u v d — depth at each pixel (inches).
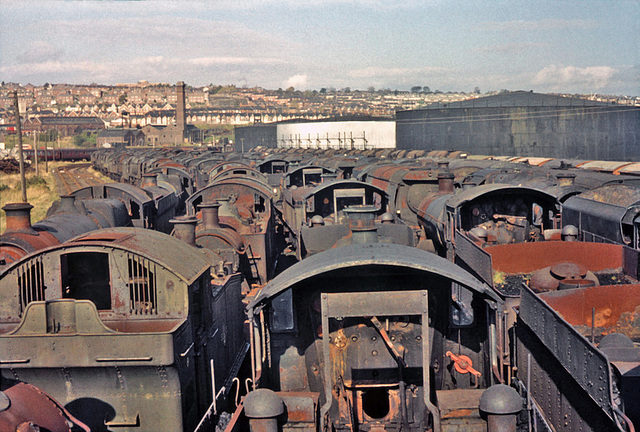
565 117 2896.2
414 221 1079.6
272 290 408.8
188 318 484.7
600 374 335.3
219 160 2277.3
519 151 3041.3
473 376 446.0
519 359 514.6
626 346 420.2
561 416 409.1
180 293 481.7
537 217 813.2
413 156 2566.4
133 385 461.1
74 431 456.1
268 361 440.5
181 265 500.1
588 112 2849.4
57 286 484.1
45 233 709.3
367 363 425.1
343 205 1027.9
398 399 425.7
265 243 964.6
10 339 454.6
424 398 383.6
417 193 1089.4
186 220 709.9
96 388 463.8
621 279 636.7
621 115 2753.4
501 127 3073.3
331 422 424.5
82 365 452.1
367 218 523.2
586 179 1066.7
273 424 390.9
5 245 653.9
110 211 1009.5
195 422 502.3
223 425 486.6
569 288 541.3
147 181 1572.3
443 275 396.2
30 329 458.6
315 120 5132.9
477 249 637.3
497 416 388.8
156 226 1290.6
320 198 1019.9
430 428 428.8
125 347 450.3
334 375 426.3
